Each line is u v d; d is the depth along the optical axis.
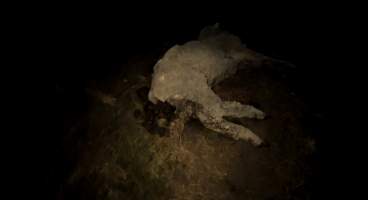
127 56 4.39
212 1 5.21
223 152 3.07
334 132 3.21
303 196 2.73
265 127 3.29
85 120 3.52
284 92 3.67
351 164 2.92
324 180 2.82
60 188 2.92
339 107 3.45
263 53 4.18
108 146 3.22
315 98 3.57
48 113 3.63
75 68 4.25
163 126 3.33
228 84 3.79
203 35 4.32
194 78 3.45
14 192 2.91
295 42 4.30
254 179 2.87
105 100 3.74
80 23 5.05
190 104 3.33
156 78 3.54
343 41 4.20
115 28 4.93
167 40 4.63
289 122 3.33
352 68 3.85
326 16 4.60
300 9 4.79
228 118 3.37
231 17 4.86
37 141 3.34
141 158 3.08
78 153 3.20
